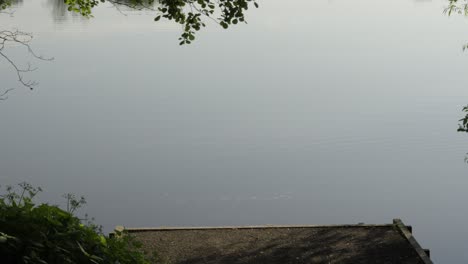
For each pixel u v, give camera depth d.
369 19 70.31
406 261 9.06
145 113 33.19
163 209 20.08
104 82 39.91
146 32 59.34
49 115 31.91
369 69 45.62
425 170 24.41
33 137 27.92
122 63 46.12
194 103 35.59
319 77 43.06
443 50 52.62
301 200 21.30
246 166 24.64
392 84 40.62
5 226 5.18
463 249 17.45
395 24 66.62
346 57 50.03
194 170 24.11
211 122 31.55
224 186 22.38
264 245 9.70
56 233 5.31
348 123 31.20
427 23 67.06
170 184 22.33
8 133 28.44
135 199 20.91
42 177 22.69
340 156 25.98
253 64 47.12
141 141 28.02
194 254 9.34
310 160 25.66
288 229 10.44
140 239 9.86
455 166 24.95
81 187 21.83
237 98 36.97
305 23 67.50
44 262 4.98
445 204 21.06
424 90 38.47
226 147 27.17
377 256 9.23
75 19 64.00
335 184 22.94
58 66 43.59
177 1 9.16
